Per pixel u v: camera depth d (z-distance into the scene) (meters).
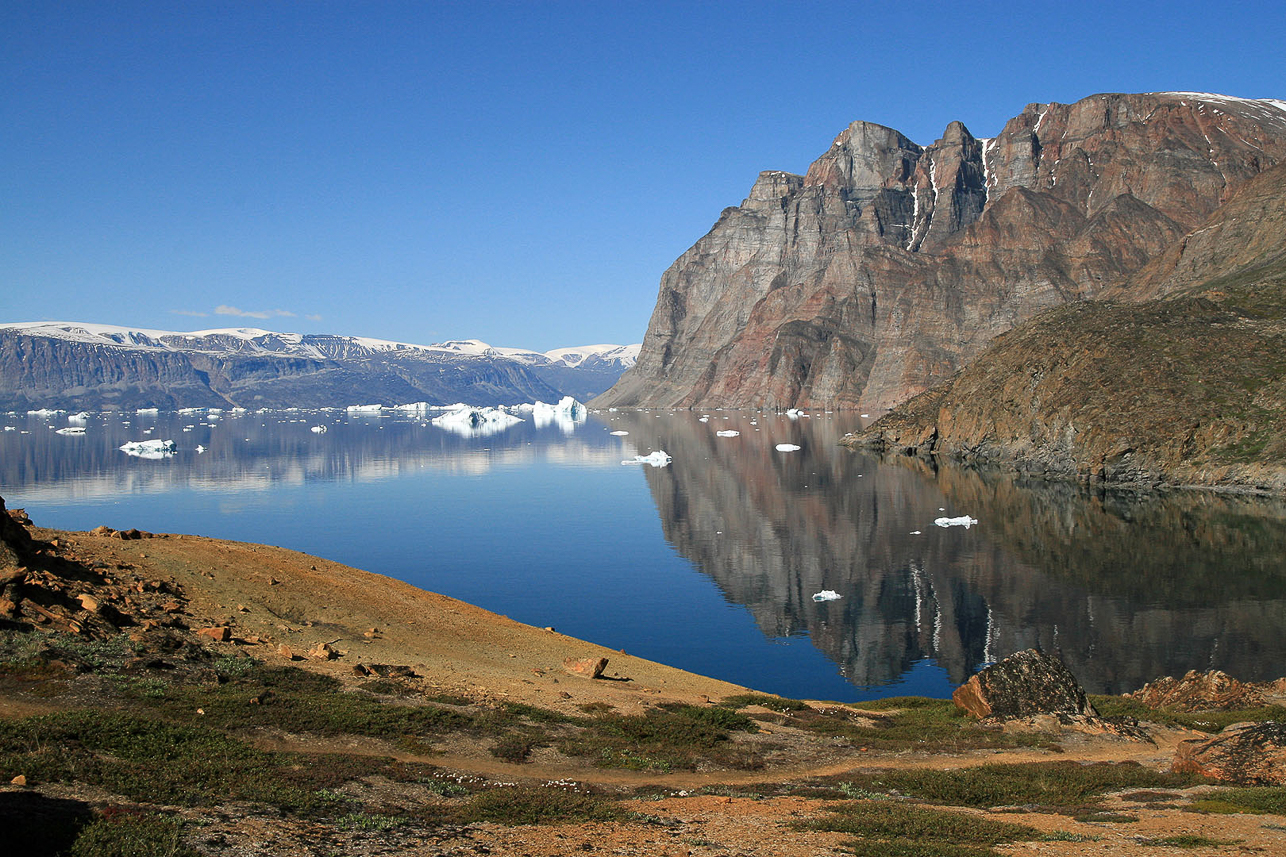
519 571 73.56
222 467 168.75
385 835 16.69
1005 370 158.25
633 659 42.69
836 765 27.08
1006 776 25.12
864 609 60.41
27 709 21.69
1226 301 147.38
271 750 21.72
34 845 13.82
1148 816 20.16
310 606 36.91
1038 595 62.72
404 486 135.25
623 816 18.98
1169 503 101.56
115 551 35.62
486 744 24.89
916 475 134.75
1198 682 39.00
